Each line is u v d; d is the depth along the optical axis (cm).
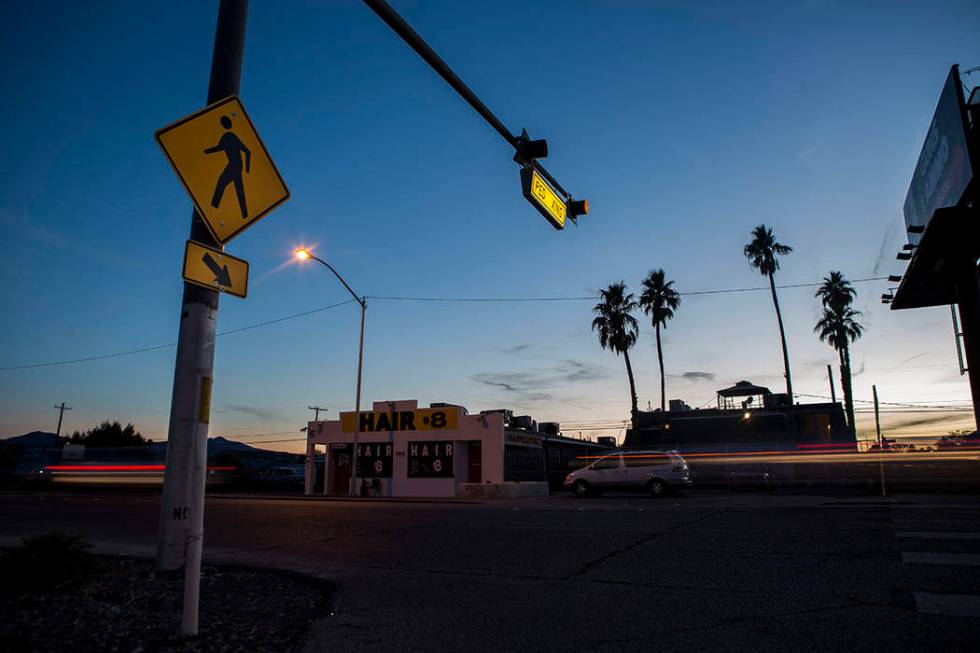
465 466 3183
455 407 3164
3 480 4109
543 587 670
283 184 561
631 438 4912
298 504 2150
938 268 2408
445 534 1123
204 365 657
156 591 588
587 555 858
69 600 559
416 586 689
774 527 1061
